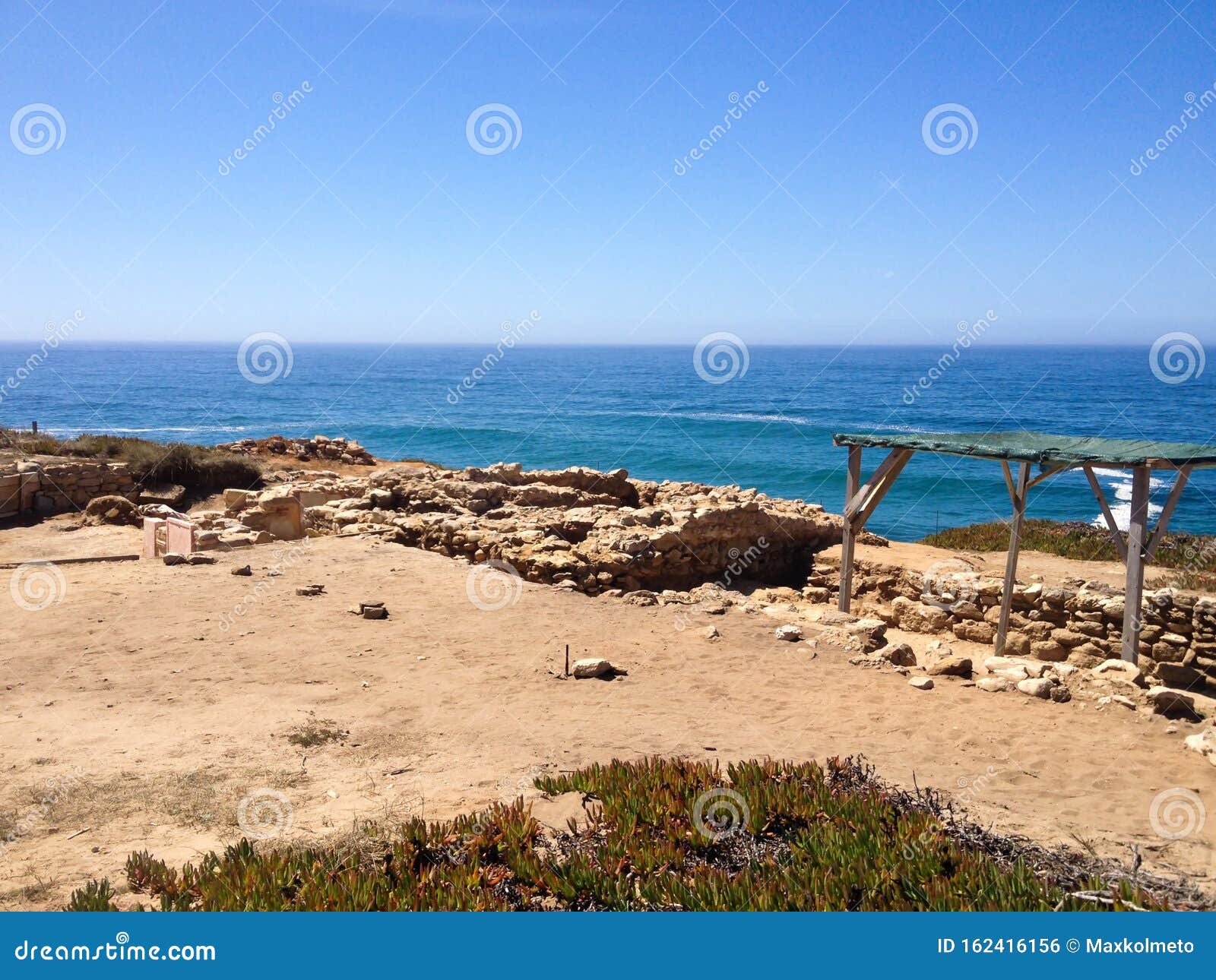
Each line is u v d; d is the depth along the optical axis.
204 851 6.80
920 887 6.23
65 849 6.82
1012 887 6.12
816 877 6.28
